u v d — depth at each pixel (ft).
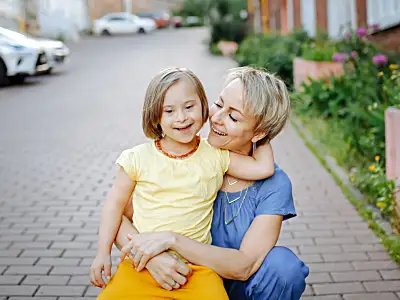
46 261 13.93
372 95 23.38
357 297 11.82
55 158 24.61
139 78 52.08
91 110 36.63
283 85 7.47
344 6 41.83
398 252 13.48
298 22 59.52
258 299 7.39
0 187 20.40
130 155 7.48
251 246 7.33
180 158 7.40
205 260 7.09
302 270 7.33
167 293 6.93
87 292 12.35
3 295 12.19
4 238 15.44
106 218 7.49
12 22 84.28
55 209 17.93
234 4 102.83
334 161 21.52
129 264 7.33
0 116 35.09
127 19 119.75
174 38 102.63
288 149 24.45
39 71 49.55
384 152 19.03
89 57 73.20
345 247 14.29
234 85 7.33
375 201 16.89
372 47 29.60
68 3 114.01
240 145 7.55
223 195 7.86
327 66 31.81
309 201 17.80
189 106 7.19
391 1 32.94
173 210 7.29
